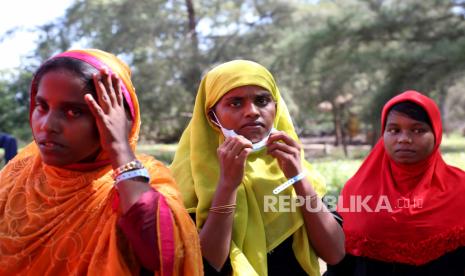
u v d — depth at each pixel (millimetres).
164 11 22766
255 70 2336
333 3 21062
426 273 3021
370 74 16250
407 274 3041
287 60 19062
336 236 2312
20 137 19891
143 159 1881
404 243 3031
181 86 21531
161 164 1894
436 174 3133
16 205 1776
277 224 2314
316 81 20062
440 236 3000
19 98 20359
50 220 1700
